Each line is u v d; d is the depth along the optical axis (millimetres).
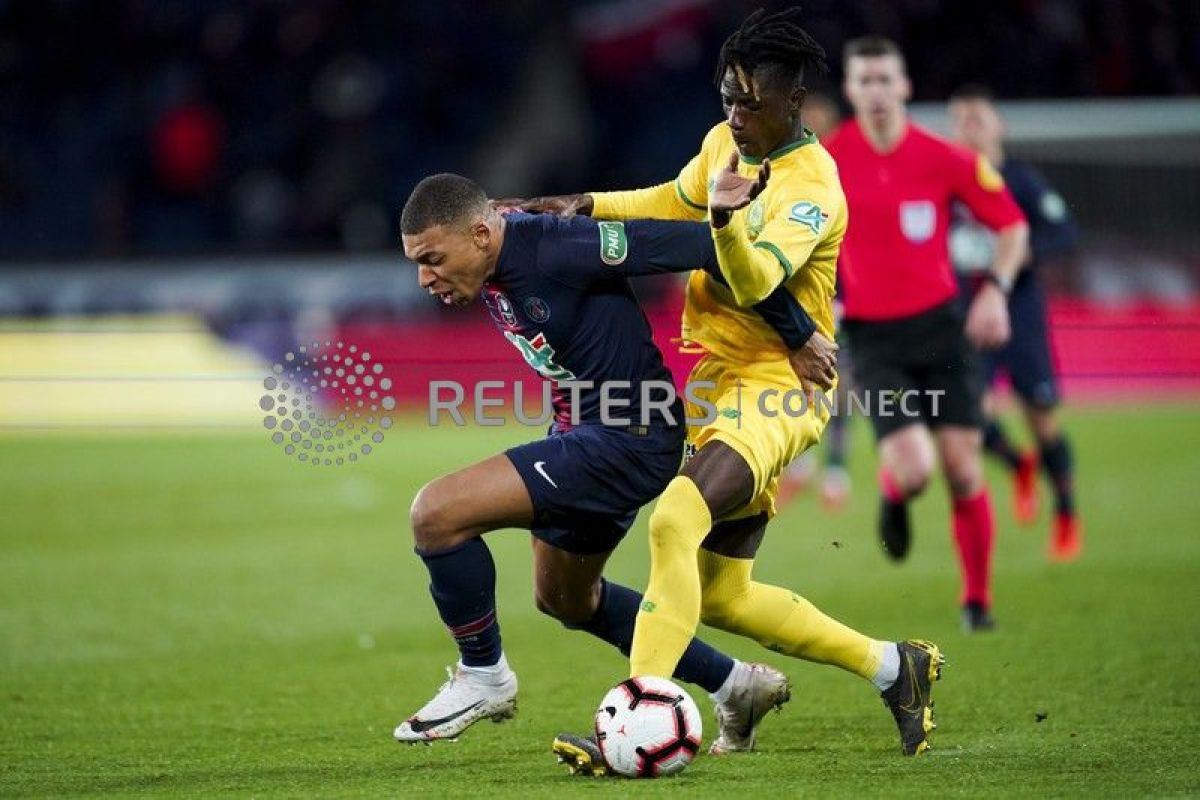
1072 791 14938
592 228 16031
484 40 77312
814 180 16797
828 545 35031
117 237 71562
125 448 54031
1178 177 56594
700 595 16359
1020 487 37031
